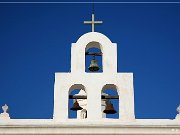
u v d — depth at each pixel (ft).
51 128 58.59
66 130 58.49
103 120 60.08
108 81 62.85
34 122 59.16
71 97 63.52
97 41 65.31
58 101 61.46
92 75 63.21
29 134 58.49
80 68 63.62
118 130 58.49
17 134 58.49
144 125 58.70
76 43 65.21
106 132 58.39
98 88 62.44
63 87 62.39
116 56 64.54
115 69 63.72
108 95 63.67
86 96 63.46
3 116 60.29
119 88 62.49
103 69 63.77
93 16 66.85
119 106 61.46
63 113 60.80
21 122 59.11
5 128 58.59
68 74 63.05
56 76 62.85
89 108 61.31
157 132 58.54
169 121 59.52
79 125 58.59
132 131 58.54
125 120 60.29
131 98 61.93
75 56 64.28
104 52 64.69
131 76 63.26
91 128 58.54
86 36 65.51
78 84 62.69
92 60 67.82
